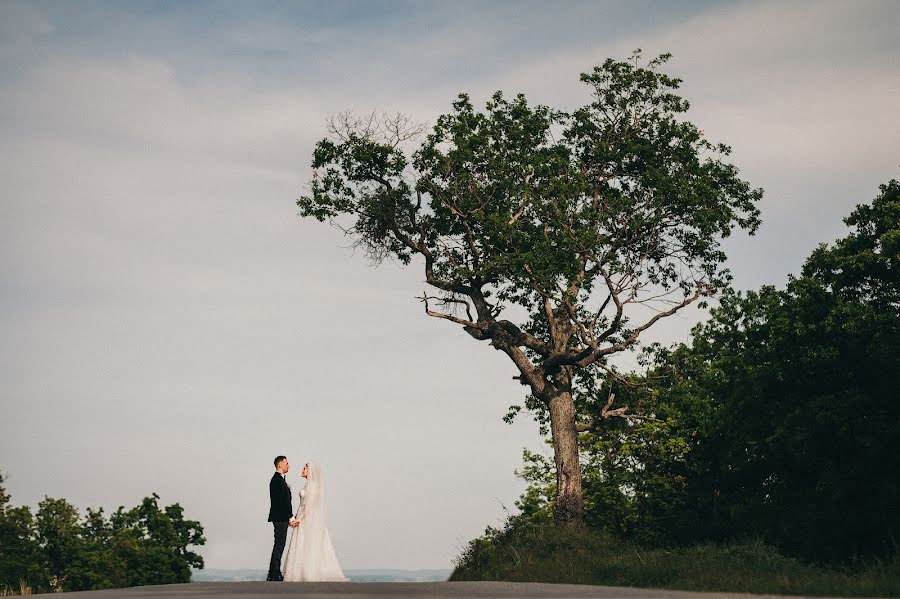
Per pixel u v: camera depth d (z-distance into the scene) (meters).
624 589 14.52
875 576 13.79
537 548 25.20
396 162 33.78
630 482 43.44
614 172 35.25
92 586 71.25
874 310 32.22
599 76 35.31
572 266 30.97
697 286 34.25
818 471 34.50
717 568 17.31
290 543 18.69
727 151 34.59
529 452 52.03
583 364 32.84
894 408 31.52
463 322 33.84
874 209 34.12
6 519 76.06
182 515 79.81
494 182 33.44
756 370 35.31
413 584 15.88
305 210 33.97
